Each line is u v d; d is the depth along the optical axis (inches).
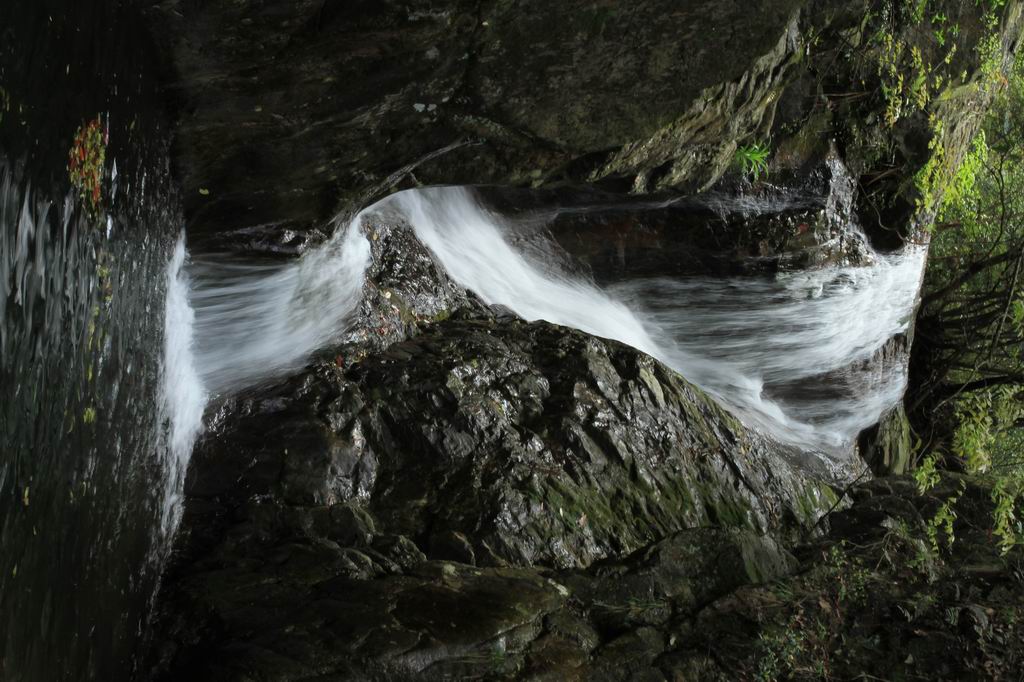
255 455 180.1
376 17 144.6
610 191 209.2
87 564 109.8
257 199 172.9
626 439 211.2
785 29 179.3
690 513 212.1
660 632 177.8
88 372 107.4
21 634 86.9
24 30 85.7
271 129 158.4
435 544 175.5
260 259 181.0
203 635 150.3
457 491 185.5
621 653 167.6
